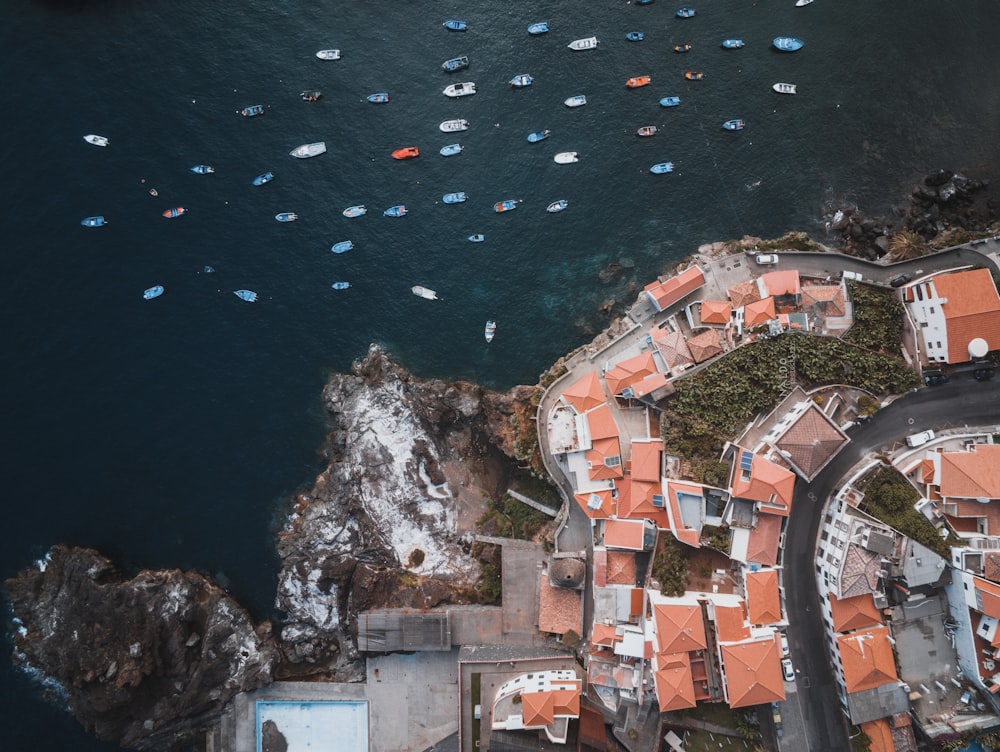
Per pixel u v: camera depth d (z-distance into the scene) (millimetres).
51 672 73688
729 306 67125
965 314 60375
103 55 78625
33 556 75438
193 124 78125
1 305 77188
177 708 72938
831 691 60875
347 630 73938
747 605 60312
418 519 73688
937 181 71312
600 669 63375
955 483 57781
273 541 75625
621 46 76562
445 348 75375
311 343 76688
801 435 59969
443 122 77062
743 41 75438
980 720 57688
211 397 76812
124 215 77500
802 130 74000
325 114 77875
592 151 75812
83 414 76438
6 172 78062
